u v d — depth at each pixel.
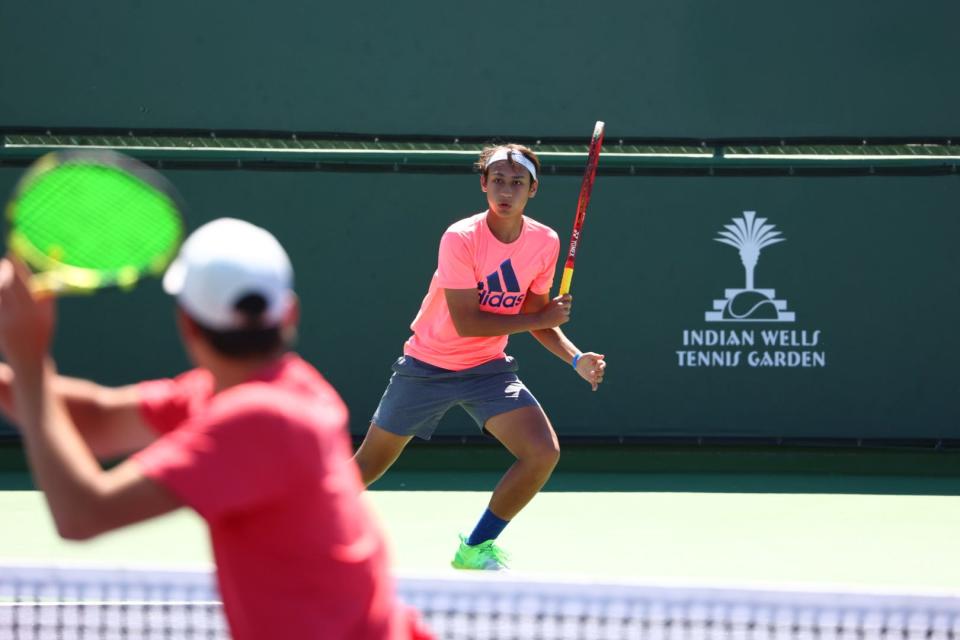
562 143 29.66
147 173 7.24
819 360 29.67
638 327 29.67
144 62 29.42
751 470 29.81
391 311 29.66
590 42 29.55
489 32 29.56
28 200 7.13
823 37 29.45
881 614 12.71
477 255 18.70
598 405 29.69
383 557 7.57
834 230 29.56
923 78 29.42
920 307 29.56
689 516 24.84
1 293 6.57
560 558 21.33
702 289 29.66
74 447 6.59
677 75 29.55
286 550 6.99
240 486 6.69
